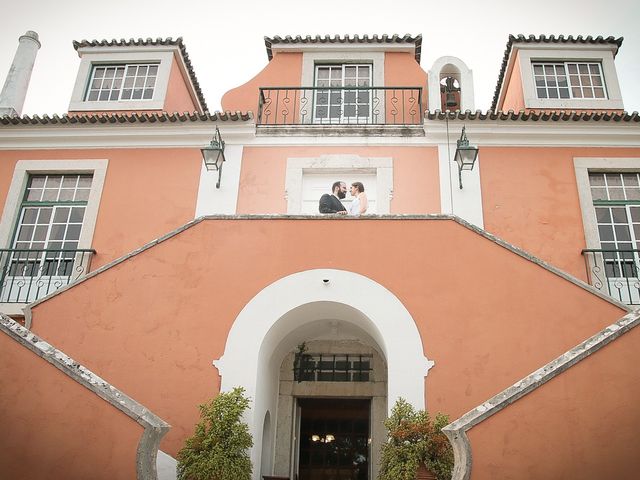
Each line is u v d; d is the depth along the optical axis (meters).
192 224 6.31
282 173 9.03
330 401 7.61
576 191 8.61
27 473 4.22
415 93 10.13
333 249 6.16
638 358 4.25
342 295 5.96
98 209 8.91
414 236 6.15
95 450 4.24
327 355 7.49
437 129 9.02
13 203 8.98
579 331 5.62
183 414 5.57
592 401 4.15
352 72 10.55
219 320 5.91
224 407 5.18
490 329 5.70
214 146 8.58
